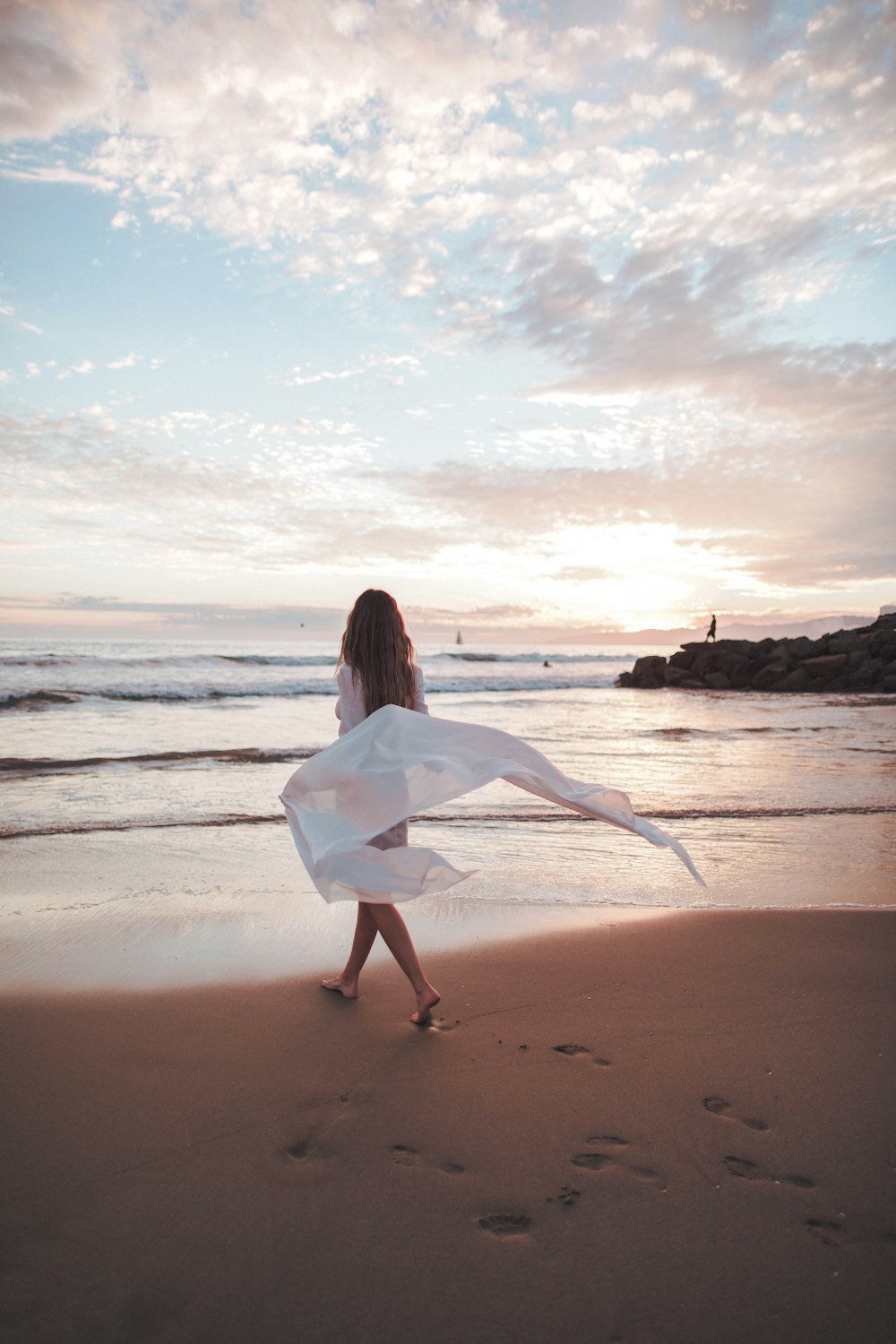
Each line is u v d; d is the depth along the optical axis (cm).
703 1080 244
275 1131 213
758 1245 171
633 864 521
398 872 275
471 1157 203
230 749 1003
